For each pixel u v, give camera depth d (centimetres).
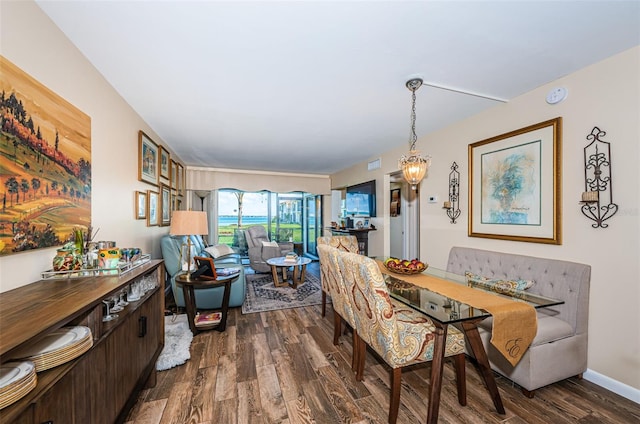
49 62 141
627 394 173
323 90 230
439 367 144
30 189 126
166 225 375
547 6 136
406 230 535
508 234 248
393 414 148
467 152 292
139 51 172
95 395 110
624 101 175
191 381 189
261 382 189
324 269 290
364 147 420
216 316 279
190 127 321
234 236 702
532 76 208
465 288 190
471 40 163
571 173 203
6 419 69
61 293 115
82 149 169
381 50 173
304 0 130
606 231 184
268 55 179
